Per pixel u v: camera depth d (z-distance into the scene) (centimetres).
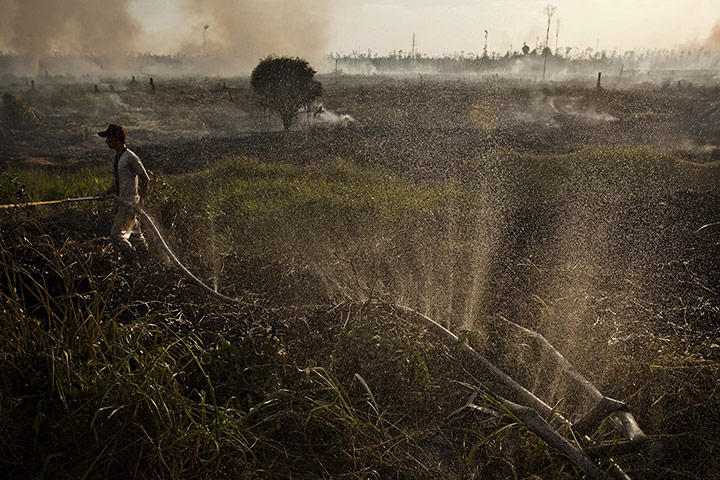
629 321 404
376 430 280
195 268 513
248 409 301
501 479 260
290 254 553
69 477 245
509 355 360
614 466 244
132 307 385
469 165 1342
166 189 707
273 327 359
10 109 2786
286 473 267
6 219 438
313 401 287
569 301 450
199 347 325
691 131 2534
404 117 3184
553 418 286
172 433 261
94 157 2030
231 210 828
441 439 292
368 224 714
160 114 3503
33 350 292
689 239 651
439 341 352
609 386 330
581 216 779
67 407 261
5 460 251
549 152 2002
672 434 281
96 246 449
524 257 591
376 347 320
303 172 1238
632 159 1273
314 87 2628
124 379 272
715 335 381
